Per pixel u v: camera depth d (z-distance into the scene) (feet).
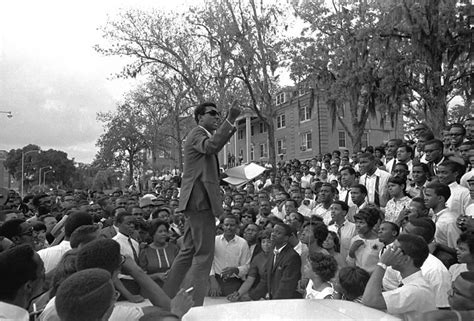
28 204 44.47
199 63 80.12
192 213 15.02
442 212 19.52
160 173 129.08
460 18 54.75
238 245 24.31
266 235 22.74
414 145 37.88
